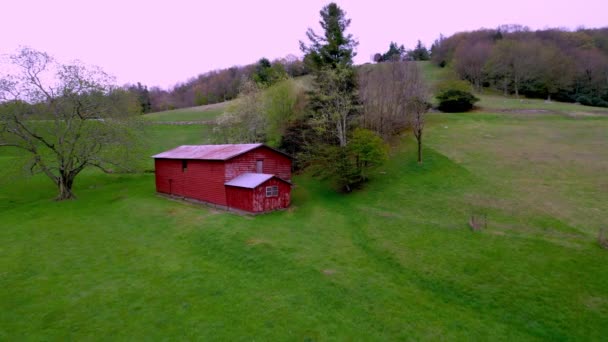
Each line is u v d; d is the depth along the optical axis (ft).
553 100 216.13
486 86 257.55
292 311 39.42
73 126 101.65
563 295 40.52
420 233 61.05
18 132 94.94
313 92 128.88
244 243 59.36
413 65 133.90
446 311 39.81
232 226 68.44
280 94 137.39
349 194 91.30
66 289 45.19
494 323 37.47
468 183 82.02
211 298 42.42
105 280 47.78
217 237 62.90
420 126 102.12
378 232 63.67
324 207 82.94
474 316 38.78
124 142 104.73
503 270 46.34
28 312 39.60
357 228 67.36
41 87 94.84
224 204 85.15
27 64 92.02
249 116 138.31
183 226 71.36
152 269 51.24
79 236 67.62
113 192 111.65
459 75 253.44
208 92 371.35
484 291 42.80
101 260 55.31
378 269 50.16
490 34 318.04
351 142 95.40
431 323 37.55
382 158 91.91
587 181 75.61
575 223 57.77
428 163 98.07
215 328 36.27
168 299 42.27
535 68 209.87
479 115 153.89
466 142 114.32
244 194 79.05
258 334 35.29
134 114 129.90
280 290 44.29
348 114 119.44
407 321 37.83
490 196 73.41
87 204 94.32
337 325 36.96
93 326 36.73
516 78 216.13
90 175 136.77
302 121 131.03
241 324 36.96
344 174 90.84
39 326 36.76
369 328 36.58
